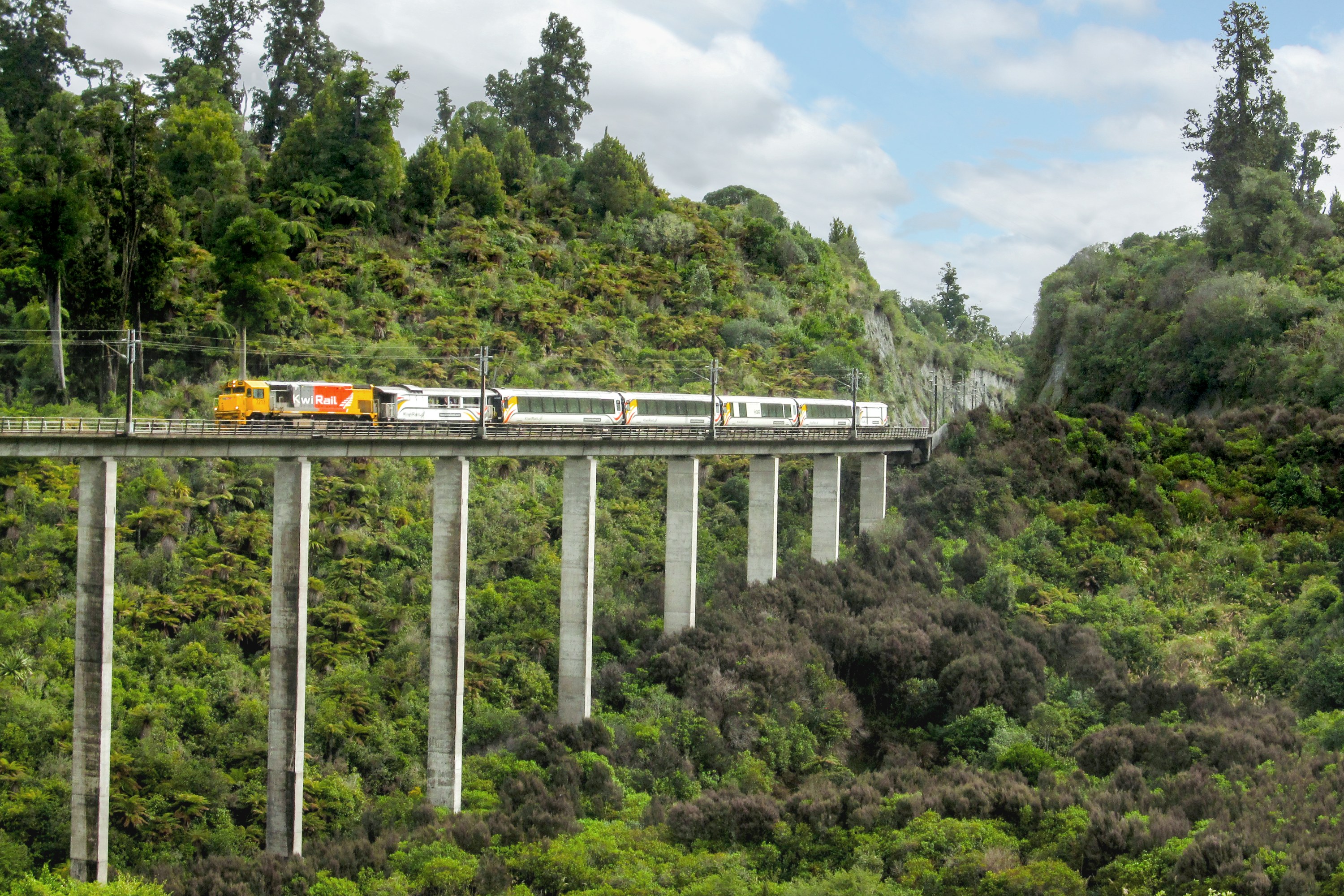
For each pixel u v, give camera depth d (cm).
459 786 6116
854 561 9038
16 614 6681
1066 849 5084
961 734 6794
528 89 19525
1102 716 6744
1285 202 12150
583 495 7006
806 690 7156
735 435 8150
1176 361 11269
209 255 10769
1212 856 4722
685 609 7881
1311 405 9731
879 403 10988
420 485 9000
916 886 4947
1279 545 8325
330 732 6388
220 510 7994
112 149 8944
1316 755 5747
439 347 10569
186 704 6359
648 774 6334
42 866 5312
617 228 15275
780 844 5472
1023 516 9181
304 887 5072
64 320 8925
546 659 7544
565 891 5059
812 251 16888
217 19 16338
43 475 7794
